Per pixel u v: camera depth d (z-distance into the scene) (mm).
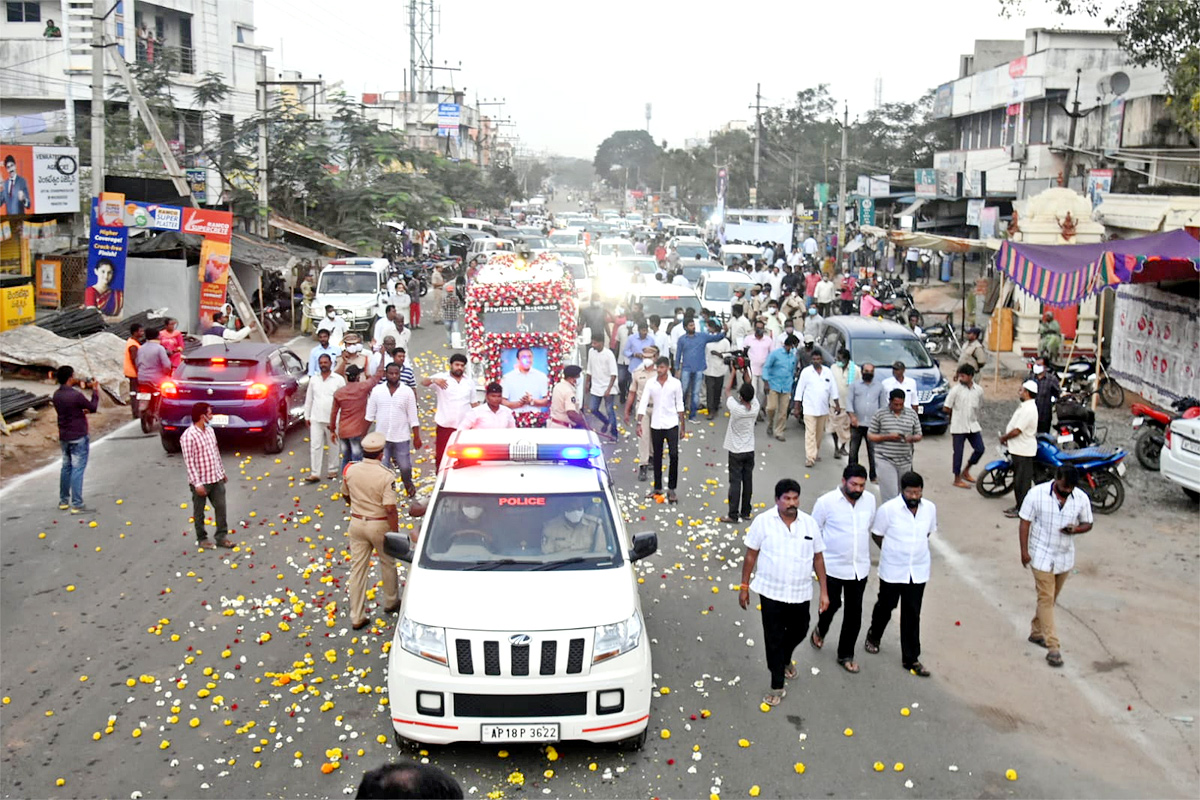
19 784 6633
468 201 66375
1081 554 11383
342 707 7730
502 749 6988
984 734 7422
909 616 8344
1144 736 7434
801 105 72562
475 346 16312
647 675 6863
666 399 13305
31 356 18688
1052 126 36219
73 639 8961
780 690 7836
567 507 7922
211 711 7676
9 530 11922
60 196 25656
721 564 11109
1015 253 17750
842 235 40688
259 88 51062
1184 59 21094
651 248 51062
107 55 35781
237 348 16078
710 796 6547
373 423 12945
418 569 7395
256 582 10398
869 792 6633
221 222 23859
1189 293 18516
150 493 13539
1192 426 12781
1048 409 14273
